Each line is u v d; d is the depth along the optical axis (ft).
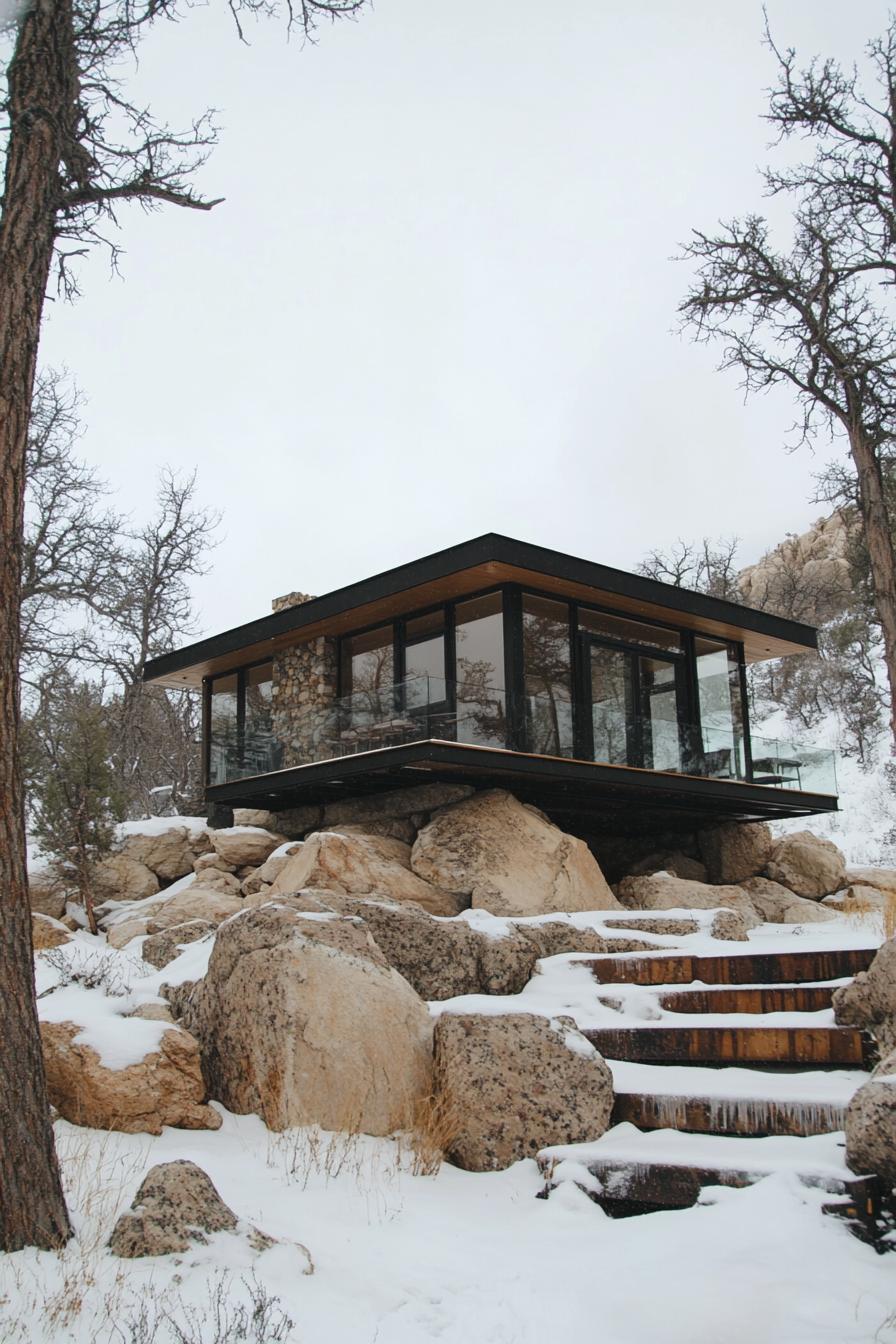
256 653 74.90
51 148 22.59
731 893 56.85
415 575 60.39
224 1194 21.16
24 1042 18.71
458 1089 25.95
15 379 20.84
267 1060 26.78
